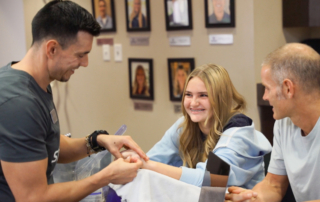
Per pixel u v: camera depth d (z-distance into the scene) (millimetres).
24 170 1016
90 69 3250
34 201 1043
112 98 3172
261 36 2445
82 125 3402
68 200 1124
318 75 1146
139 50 2926
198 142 1609
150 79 2887
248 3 2375
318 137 1208
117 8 2963
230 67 2523
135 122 3090
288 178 1410
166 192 1166
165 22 2734
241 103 1595
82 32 1086
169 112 2863
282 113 1220
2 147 995
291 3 2547
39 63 1100
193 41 2643
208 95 1442
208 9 2508
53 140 1188
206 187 1042
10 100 1003
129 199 1159
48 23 1064
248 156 1409
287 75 1156
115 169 1167
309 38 2986
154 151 1660
